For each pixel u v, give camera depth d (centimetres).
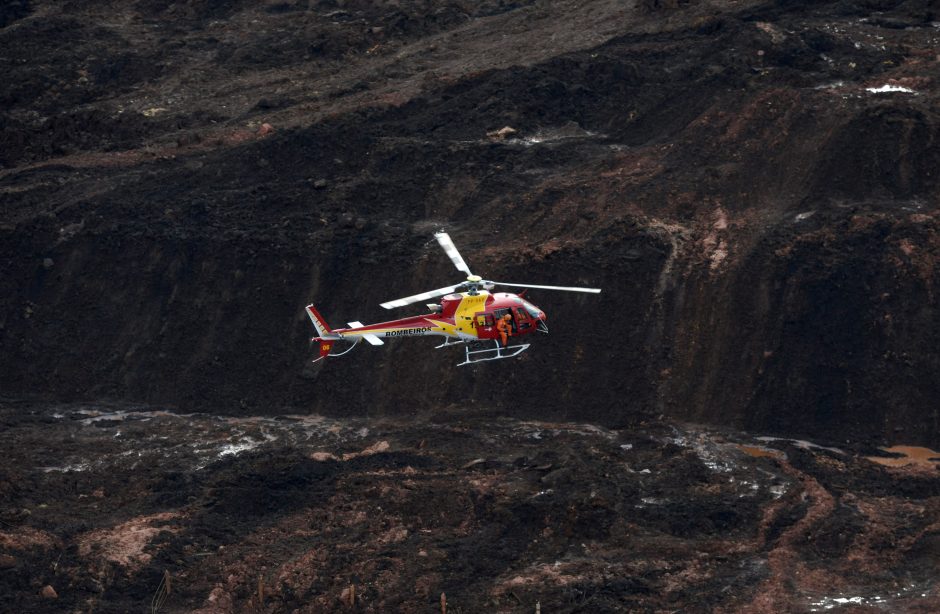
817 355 17338
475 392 18225
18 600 13438
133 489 16225
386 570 13875
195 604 13425
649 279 18700
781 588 13012
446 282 19475
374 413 18400
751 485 15212
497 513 14725
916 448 16200
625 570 13488
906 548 13588
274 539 14700
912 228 18162
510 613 12838
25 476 16575
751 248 18738
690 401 17462
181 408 19212
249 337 19775
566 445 16575
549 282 19025
